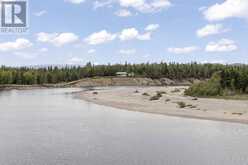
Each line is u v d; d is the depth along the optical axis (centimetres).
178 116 4922
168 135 3412
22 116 5041
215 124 4138
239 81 8762
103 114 5269
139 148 2816
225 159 2453
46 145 2947
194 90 8994
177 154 2612
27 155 2591
